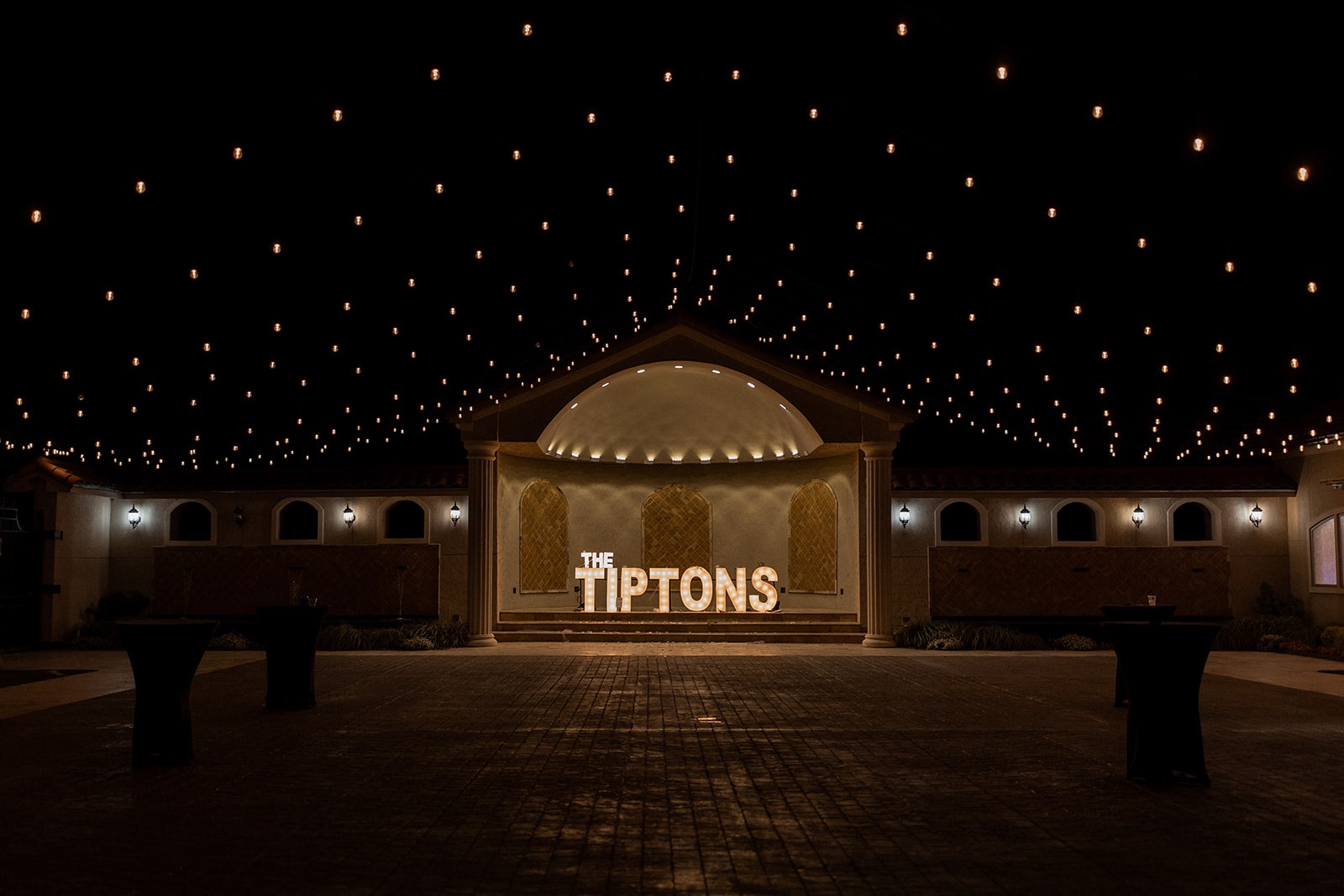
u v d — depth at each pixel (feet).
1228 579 96.02
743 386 97.86
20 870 25.71
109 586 99.60
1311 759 40.19
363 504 98.68
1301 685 63.72
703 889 24.25
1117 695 53.42
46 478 91.76
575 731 45.93
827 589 100.89
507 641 93.30
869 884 24.64
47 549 91.40
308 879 24.94
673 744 42.78
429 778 36.29
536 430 90.27
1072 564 96.37
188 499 99.60
